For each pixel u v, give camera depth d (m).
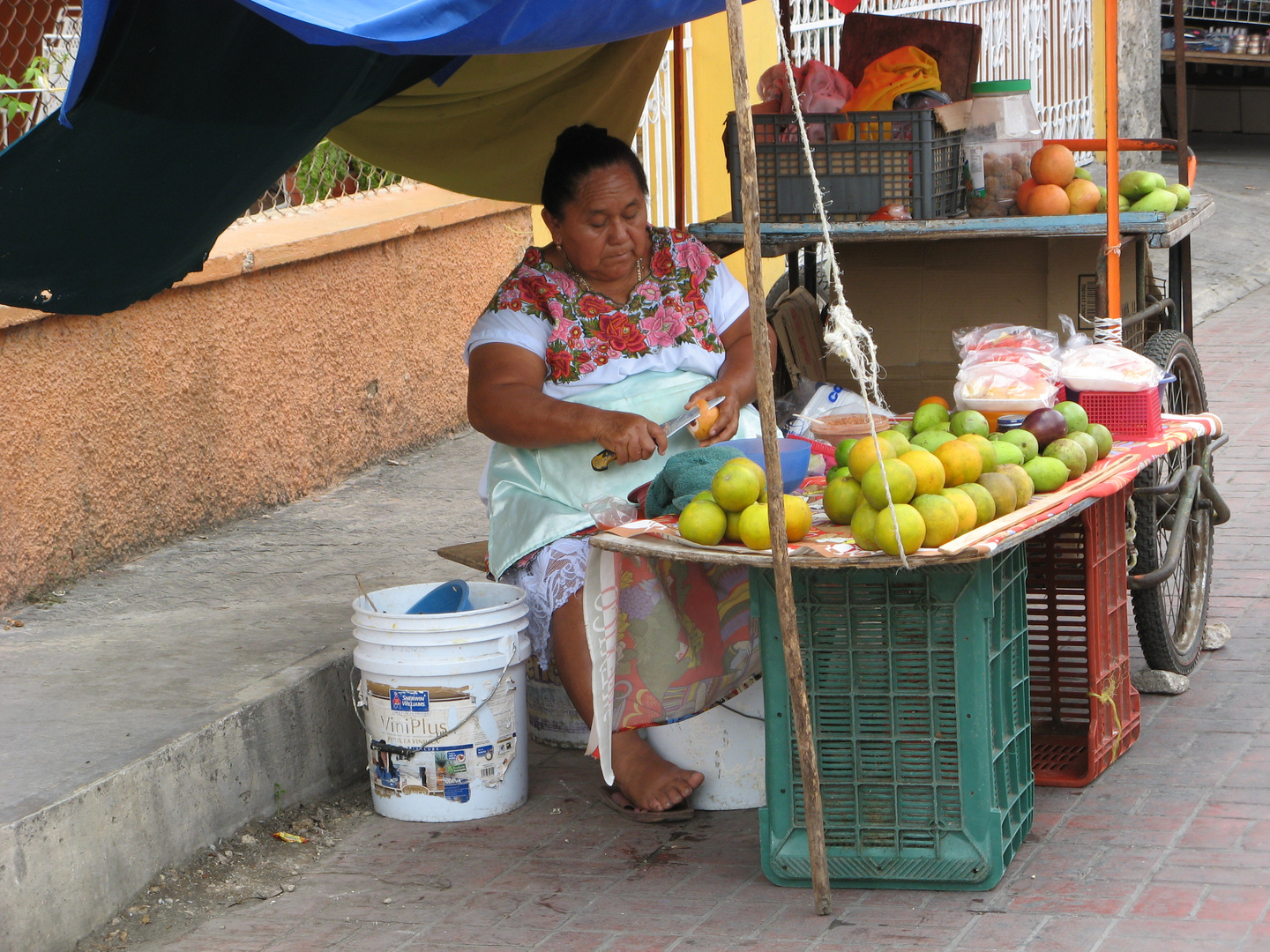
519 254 7.92
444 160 4.68
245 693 3.86
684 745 3.79
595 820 3.79
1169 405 4.54
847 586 3.16
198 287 5.63
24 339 4.84
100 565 5.21
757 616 3.32
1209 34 15.94
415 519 5.86
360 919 3.31
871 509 2.97
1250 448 6.97
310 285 6.27
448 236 7.26
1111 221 4.10
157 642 4.35
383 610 4.03
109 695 3.88
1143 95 14.30
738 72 2.87
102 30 3.02
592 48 4.50
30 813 3.12
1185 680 4.35
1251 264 11.48
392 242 6.82
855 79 5.07
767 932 3.13
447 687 3.75
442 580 4.96
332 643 4.28
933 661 3.15
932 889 3.26
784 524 2.99
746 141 2.88
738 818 3.76
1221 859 3.31
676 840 3.64
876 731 3.21
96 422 5.17
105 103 3.25
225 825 3.67
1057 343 4.06
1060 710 4.05
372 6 2.96
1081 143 5.14
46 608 4.78
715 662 3.60
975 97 4.56
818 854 3.16
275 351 6.08
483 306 7.61
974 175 4.54
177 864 3.52
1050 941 3.00
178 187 3.64
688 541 3.14
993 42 12.08
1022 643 3.43
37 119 4.93
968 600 3.11
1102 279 4.24
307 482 6.31
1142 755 3.91
